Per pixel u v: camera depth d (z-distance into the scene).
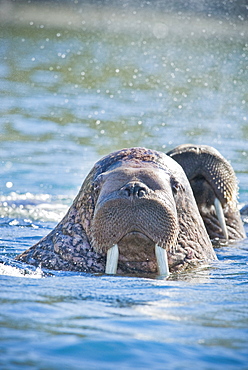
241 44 131.38
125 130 68.44
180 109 81.25
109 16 164.25
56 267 25.97
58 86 93.31
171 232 23.58
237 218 37.91
